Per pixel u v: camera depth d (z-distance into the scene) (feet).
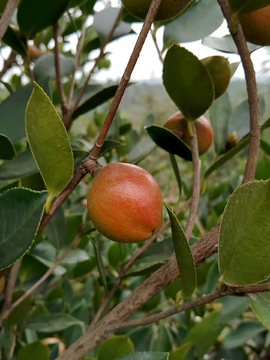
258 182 0.37
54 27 0.79
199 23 0.83
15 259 0.41
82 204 1.42
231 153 0.70
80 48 1.04
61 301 1.13
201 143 0.77
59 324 0.86
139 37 0.38
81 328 0.98
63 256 0.81
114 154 1.51
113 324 0.52
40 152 0.42
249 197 0.38
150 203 0.46
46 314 0.89
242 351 1.07
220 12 0.84
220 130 0.86
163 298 1.16
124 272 0.72
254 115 0.54
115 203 0.45
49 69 1.07
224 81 0.70
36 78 1.05
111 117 0.42
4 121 0.76
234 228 0.40
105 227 0.47
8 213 0.44
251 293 0.42
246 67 0.52
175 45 0.56
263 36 0.60
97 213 0.46
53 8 0.73
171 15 0.56
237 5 0.48
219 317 1.00
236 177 1.40
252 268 0.39
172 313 0.47
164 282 0.53
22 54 0.80
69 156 0.42
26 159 0.72
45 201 0.46
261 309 0.40
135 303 0.52
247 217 0.38
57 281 1.26
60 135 0.40
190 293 0.46
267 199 0.36
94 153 0.46
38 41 1.38
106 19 0.98
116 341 0.62
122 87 0.39
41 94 0.37
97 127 1.66
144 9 0.54
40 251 1.01
